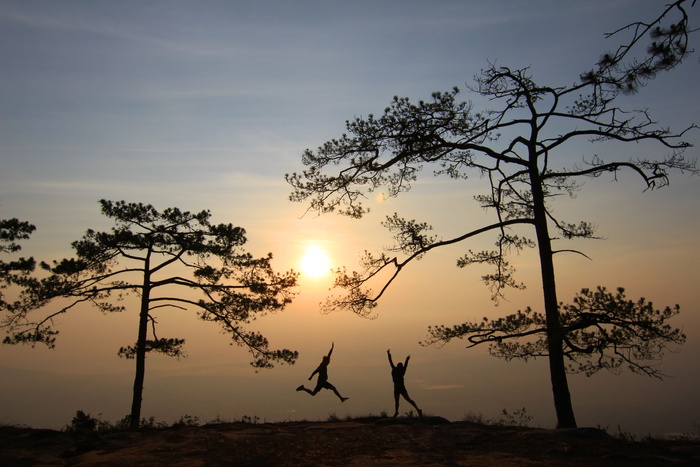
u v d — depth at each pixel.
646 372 11.63
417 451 9.61
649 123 13.91
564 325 12.65
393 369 13.98
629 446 9.46
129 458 9.15
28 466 8.62
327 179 15.93
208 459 9.12
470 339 13.97
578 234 14.53
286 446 10.08
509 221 15.05
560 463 8.42
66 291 19.95
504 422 13.84
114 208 20.95
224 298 21.28
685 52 7.91
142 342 19.84
